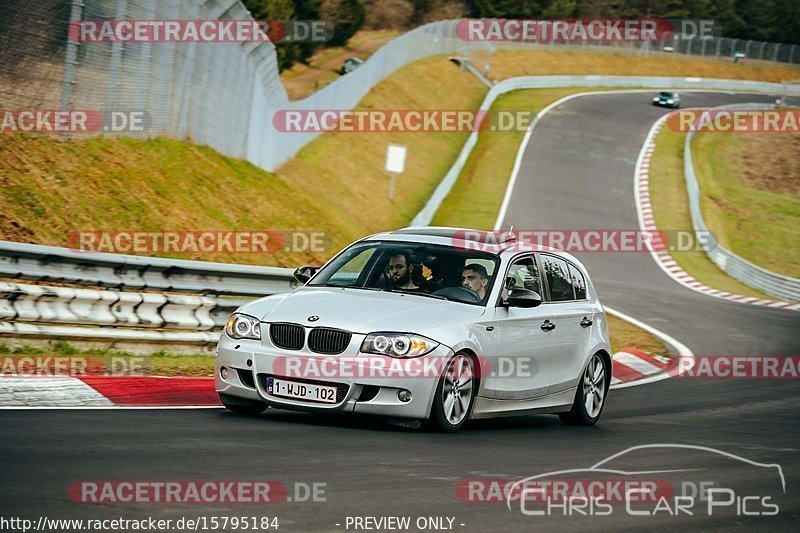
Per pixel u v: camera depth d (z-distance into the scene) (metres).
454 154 154.88
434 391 25.53
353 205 99.06
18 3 49.91
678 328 71.00
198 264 40.62
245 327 26.45
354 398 25.16
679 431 32.03
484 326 27.47
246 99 77.00
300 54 195.62
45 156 50.25
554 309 31.12
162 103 61.75
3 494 16.06
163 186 57.34
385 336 25.34
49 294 34.75
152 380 31.72
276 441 22.89
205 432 23.44
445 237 30.47
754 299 100.06
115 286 38.06
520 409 29.19
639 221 138.25
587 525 17.58
